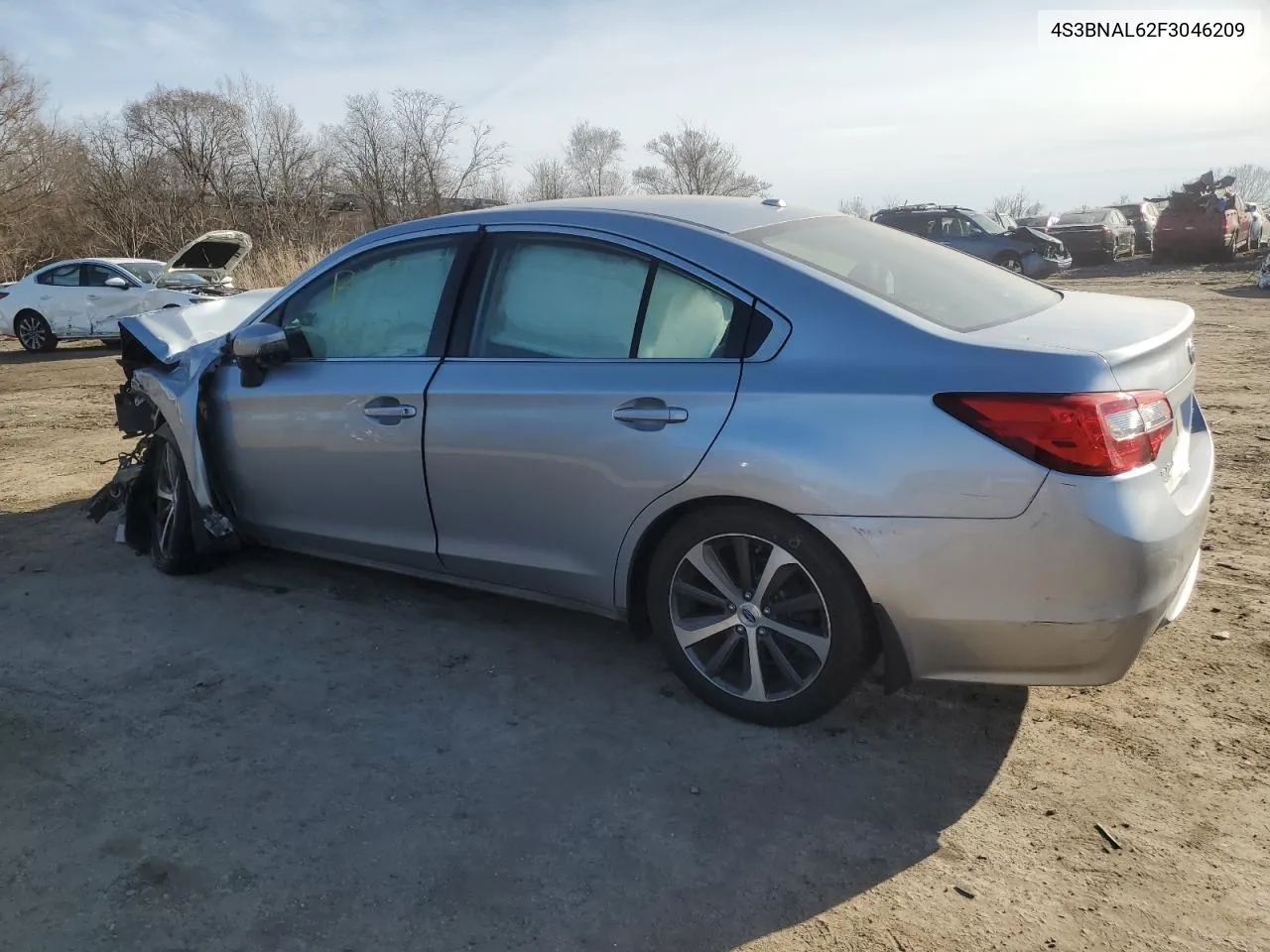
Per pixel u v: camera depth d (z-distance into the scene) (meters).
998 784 2.83
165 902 2.39
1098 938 2.24
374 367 3.72
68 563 4.76
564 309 3.34
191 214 36.94
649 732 3.15
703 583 3.16
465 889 2.44
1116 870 2.46
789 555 2.90
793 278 2.98
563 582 3.41
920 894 2.40
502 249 3.52
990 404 2.59
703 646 3.23
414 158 33.81
